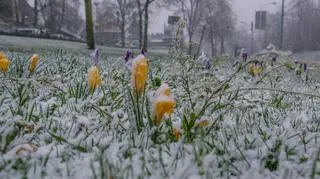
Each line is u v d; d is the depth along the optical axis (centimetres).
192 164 20
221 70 75
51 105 37
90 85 39
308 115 40
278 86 61
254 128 31
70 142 25
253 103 41
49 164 21
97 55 50
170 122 28
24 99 36
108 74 59
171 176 20
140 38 481
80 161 22
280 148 25
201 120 28
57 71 66
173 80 56
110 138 26
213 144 25
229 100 39
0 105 31
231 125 32
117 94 42
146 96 31
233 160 23
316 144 27
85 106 36
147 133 26
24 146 22
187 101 40
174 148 25
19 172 20
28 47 210
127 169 19
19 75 54
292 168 22
